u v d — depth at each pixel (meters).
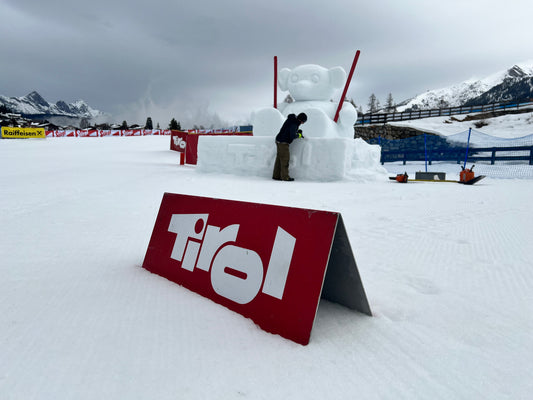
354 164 8.20
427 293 1.72
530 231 3.08
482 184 7.99
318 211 1.34
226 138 8.98
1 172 8.70
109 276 1.84
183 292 1.63
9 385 0.90
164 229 1.99
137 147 23.86
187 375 0.97
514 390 0.95
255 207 1.57
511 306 1.56
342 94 9.62
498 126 24.56
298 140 8.08
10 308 1.40
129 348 1.11
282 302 1.29
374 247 2.56
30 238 2.68
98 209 3.96
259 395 0.90
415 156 18.59
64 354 1.06
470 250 2.48
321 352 1.13
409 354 1.14
